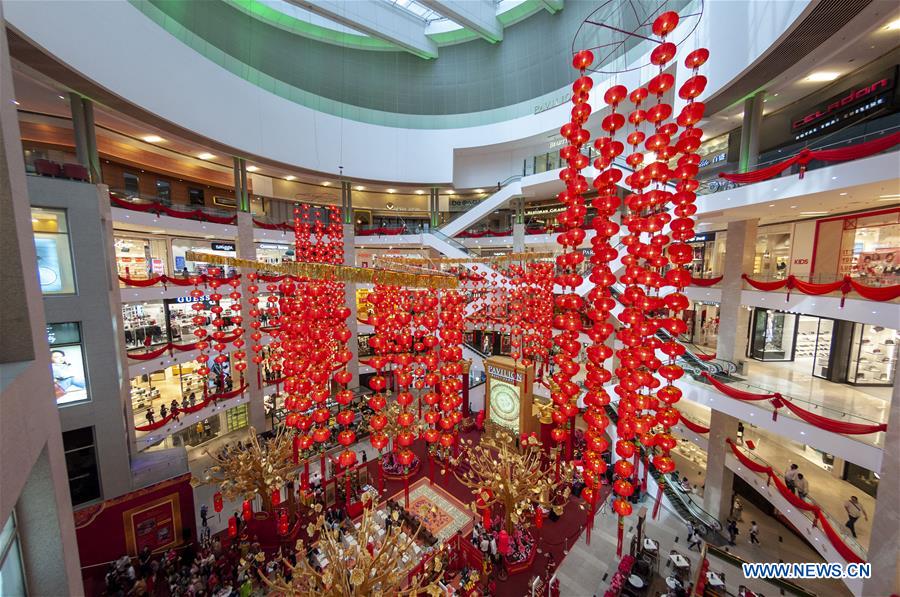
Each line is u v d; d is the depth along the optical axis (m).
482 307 12.99
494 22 18.11
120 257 14.58
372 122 19.03
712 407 9.26
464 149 20.44
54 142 12.75
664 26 3.72
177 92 11.85
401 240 19.53
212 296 11.79
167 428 11.70
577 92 4.05
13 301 2.82
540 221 21.19
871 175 6.02
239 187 15.05
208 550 8.72
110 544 8.56
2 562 2.67
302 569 5.74
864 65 8.09
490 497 9.40
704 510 10.74
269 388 16.39
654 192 4.20
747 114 9.38
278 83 15.94
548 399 14.91
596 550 9.34
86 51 9.14
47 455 3.09
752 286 9.89
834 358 10.06
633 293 4.42
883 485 5.93
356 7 15.53
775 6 6.95
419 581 6.07
